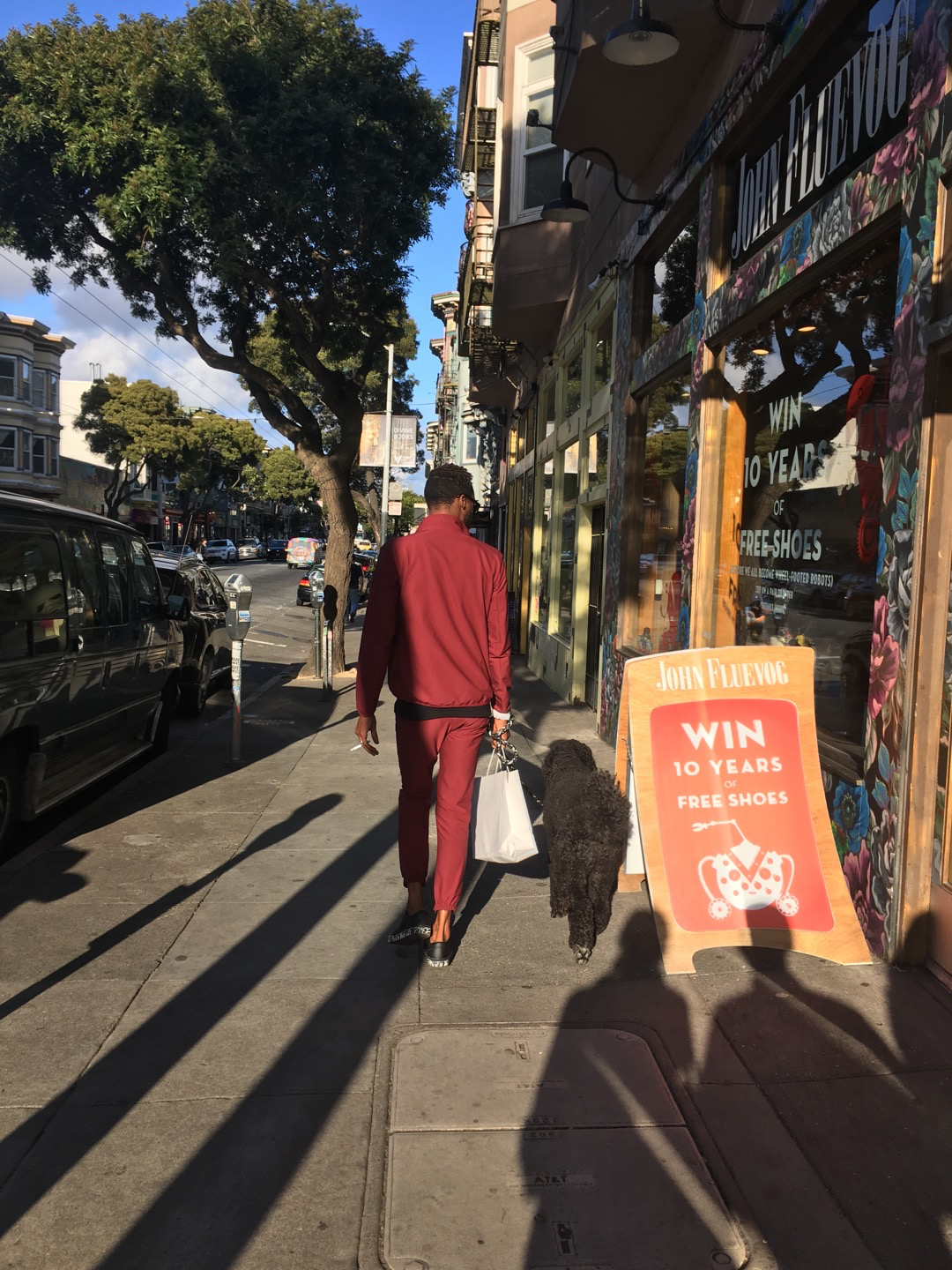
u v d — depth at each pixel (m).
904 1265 2.20
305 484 65.12
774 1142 2.63
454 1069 3.01
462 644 3.88
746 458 5.54
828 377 4.41
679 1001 3.47
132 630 6.83
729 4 5.36
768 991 3.51
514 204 12.17
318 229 11.25
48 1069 3.06
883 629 3.64
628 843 4.06
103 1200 2.44
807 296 4.66
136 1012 3.45
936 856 3.55
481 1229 2.30
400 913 4.44
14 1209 2.41
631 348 7.92
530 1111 2.78
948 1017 3.29
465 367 38.06
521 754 8.02
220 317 14.05
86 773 6.22
